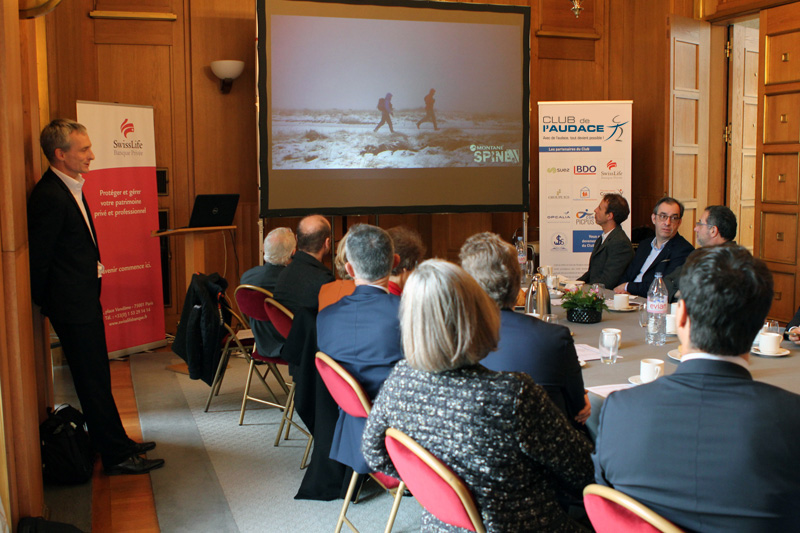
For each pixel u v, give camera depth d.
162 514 2.86
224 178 6.30
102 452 3.23
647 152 7.37
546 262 6.93
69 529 2.46
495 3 7.11
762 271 1.28
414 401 1.55
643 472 1.29
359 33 6.20
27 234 2.81
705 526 1.23
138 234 5.41
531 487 1.54
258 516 2.85
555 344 1.98
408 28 6.31
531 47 7.31
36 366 3.22
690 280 1.32
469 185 6.64
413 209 6.53
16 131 2.53
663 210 4.50
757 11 6.40
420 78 6.40
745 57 7.12
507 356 1.99
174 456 3.48
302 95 6.11
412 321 1.50
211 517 2.84
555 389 1.99
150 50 5.97
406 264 2.82
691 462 1.25
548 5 7.33
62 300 3.02
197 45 6.10
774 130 6.14
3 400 2.34
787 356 2.61
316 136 6.19
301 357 3.00
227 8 6.16
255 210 6.44
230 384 4.72
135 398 4.40
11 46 2.47
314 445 3.01
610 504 1.28
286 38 6.01
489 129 6.62
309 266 3.41
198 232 5.32
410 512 2.87
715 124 7.09
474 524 1.47
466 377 1.50
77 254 3.02
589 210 6.92
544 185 6.88
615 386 2.24
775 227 6.18
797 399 1.24
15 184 2.47
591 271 5.08
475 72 6.53
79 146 3.02
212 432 3.82
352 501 2.97
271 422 3.98
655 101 7.22
